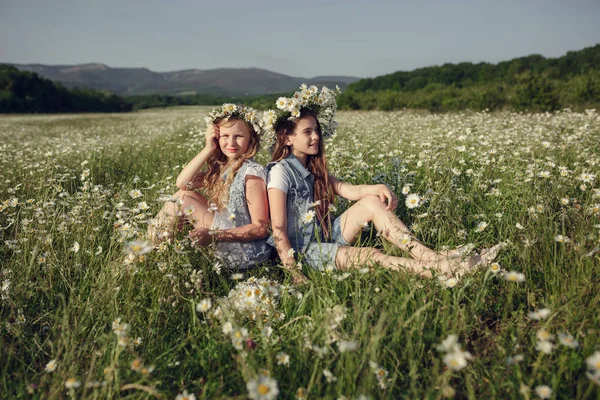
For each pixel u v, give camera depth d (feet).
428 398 4.40
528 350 5.22
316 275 7.30
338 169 12.61
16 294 6.72
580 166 12.50
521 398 4.54
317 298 6.57
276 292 6.07
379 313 6.00
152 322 6.31
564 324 5.50
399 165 12.56
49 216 9.39
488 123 25.31
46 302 7.18
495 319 6.31
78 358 5.48
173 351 5.74
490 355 5.46
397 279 6.49
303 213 8.41
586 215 8.46
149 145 24.94
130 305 6.32
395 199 8.39
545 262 6.98
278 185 8.32
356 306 5.50
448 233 8.49
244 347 5.22
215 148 9.18
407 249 7.37
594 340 5.01
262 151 17.30
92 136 36.70
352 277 7.03
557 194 9.52
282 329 6.02
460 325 5.57
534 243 7.45
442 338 5.46
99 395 4.67
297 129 8.65
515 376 4.73
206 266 7.63
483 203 9.98
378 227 8.13
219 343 5.66
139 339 5.73
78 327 5.82
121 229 7.67
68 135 38.88
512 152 14.32
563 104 51.62
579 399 4.40
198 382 5.09
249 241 8.36
